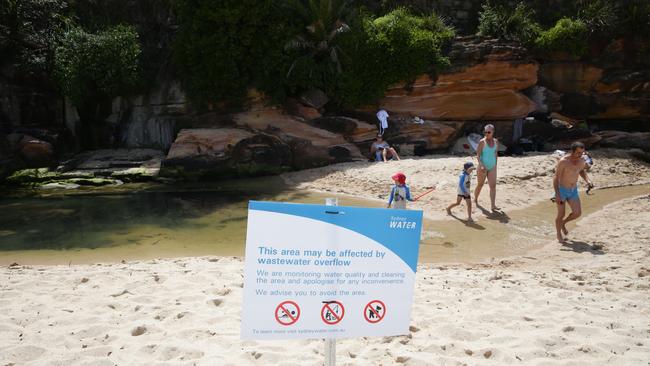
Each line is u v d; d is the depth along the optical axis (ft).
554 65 68.54
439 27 65.87
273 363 12.76
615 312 16.78
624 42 67.82
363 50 62.34
